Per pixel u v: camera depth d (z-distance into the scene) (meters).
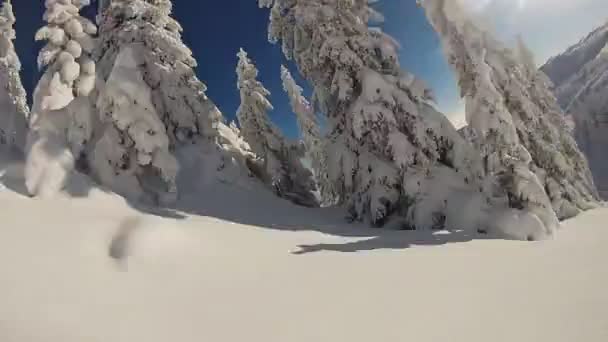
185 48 17.78
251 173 19.77
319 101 16.72
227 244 7.08
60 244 5.82
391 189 13.81
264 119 21.02
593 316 3.49
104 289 4.52
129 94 12.83
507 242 7.95
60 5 12.83
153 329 3.68
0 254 5.15
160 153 13.25
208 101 19.08
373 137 14.05
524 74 16.59
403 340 3.41
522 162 10.39
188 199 14.65
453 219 11.45
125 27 17.39
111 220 7.23
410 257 6.50
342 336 3.56
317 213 16.36
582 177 17.02
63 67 12.40
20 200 9.55
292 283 5.09
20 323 3.47
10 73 21.64
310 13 14.85
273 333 3.65
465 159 13.52
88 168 13.34
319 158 25.98
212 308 4.25
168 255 5.90
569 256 5.88
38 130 11.41
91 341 3.32
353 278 5.29
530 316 3.68
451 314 3.91
